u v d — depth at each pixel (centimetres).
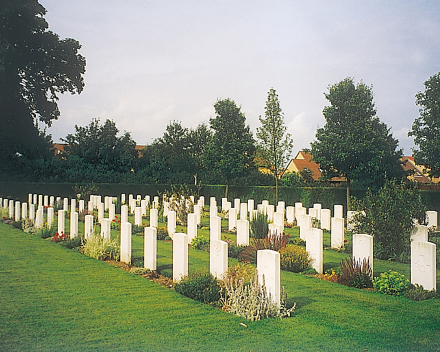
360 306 877
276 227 1526
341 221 1672
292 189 3862
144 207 2761
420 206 1502
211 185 4581
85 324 733
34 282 1023
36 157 4291
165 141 5469
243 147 3656
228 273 932
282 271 1212
